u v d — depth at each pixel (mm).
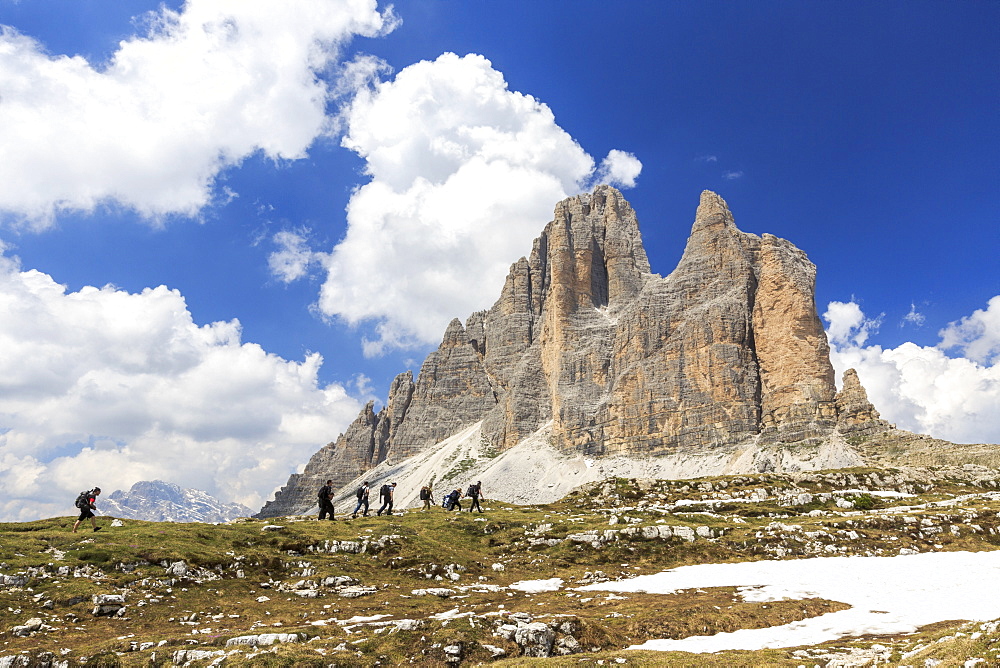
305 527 63688
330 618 40625
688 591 50219
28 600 39531
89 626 37531
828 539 71750
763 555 67250
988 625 30609
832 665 29969
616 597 47781
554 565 61844
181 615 40531
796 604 45344
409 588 50469
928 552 69062
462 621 36250
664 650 34688
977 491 111125
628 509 95938
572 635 36094
